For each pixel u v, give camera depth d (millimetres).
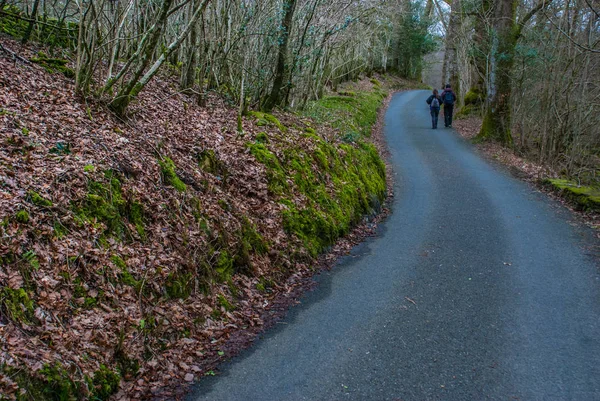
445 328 5367
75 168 5316
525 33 20031
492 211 10039
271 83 12680
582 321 5516
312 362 4664
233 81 12117
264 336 5160
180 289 5195
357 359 4734
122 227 5246
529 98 18578
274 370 4508
